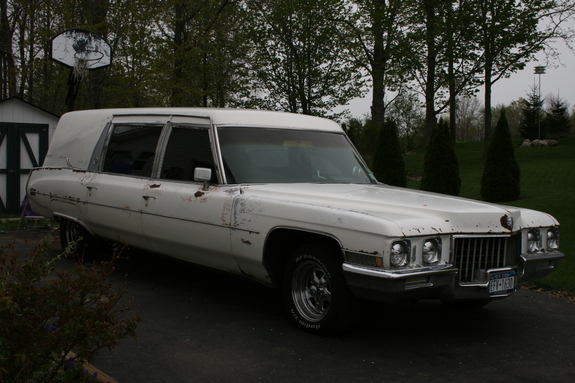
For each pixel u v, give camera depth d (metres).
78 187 6.81
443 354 4.29
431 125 33.31
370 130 34.94
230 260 5.11
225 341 4.42
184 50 17.06
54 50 11.22
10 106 12.75
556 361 4.22
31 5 15.59
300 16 31.73
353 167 5.90
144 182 5.96
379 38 31.22
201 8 19.47
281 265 4.95
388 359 4.13
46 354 2.54
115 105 16.47
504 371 3.97
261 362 3.99
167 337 4.48
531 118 55.22
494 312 5.61
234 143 5.39
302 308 4.70
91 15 14.23
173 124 5.93
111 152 6.62
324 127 6.15
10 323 2.41
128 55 15.76
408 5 30.62
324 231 4.31
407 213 4.26
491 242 4.45
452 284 4.20
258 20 31.78
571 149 41.03
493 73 33.16
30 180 7.85
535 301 6.09
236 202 4.95
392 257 3.95
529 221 4.81
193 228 5.32
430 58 31.81
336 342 4.46
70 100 11.60
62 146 7.47
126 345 4.27
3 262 2.92
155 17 15.44
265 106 33.97
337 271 4.34
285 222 4.55
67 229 7.31
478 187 21.80
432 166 17.02
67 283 2.61
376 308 5.59
